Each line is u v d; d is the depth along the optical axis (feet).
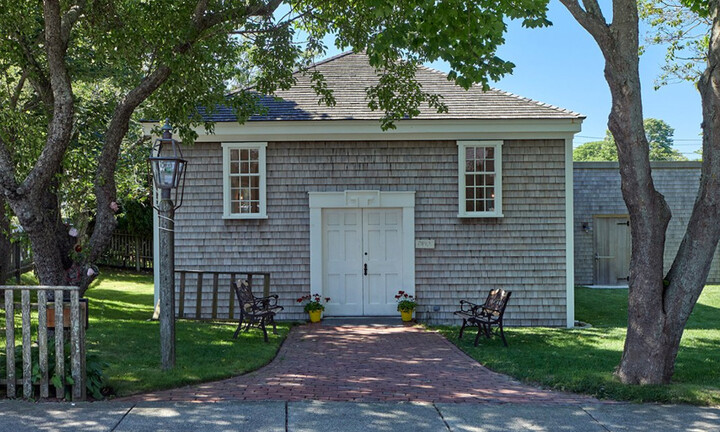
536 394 22.43
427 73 49.52
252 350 30.66
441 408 20.01
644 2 52.19
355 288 43.70
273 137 42.68
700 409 20.18
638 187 22.89
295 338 36.50
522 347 33.40
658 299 22.95
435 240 42.88
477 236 42.78
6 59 32.50
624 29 22.65
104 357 26.81
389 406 20.20
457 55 25.93
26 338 20.13
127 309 48.98
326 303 43.57
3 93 35.68
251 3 30.58
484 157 42.96
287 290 42.88
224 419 18.44
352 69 50.29
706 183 22.63
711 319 46.52
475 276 42.78
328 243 43.60
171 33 28.40
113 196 26.78
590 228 64.08
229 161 42.88
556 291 42.70
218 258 42.88
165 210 24.79
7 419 18.13
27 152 30.40
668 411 19.92
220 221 42.88
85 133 41.45
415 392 22.65
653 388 22.03
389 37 25.70
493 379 25.30
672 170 65.57
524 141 42.78
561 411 19.85
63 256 27.20
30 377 20.16
